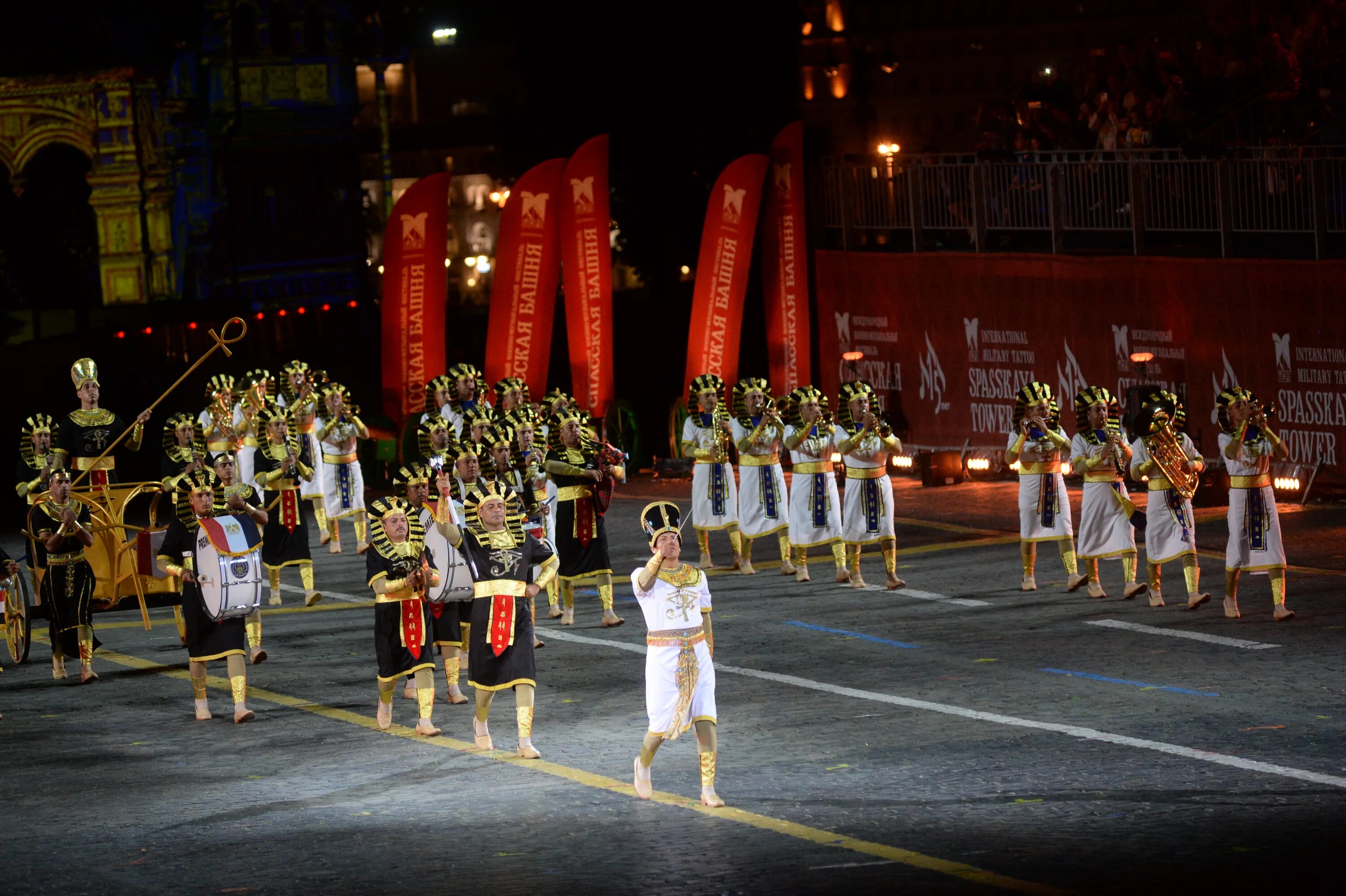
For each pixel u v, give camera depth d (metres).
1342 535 61.97
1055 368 81.88
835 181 96.56
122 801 32.28
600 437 90.38
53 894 25.75
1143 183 78.38
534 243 88.94
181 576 39.59
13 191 128.88
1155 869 24.80
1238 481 47.69
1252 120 81.75
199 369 112.00
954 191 88.62
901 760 33.50
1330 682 39.38
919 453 83.94
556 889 24.91
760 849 26.92
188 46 131.25
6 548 75.88
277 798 32.09
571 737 36.94
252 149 138.88
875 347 91.56
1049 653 44.59
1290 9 86.12
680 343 134.38
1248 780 30.69
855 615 51.69
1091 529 52.44
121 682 45.59
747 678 42.81
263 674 46.00
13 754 37.06
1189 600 50.38
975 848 26.47
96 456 51.12
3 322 128.12
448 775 33.66
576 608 55.34
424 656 37.75
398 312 90.25
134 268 128.75
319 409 69.38
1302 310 71.12
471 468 42.16
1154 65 89.12
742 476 60.84
